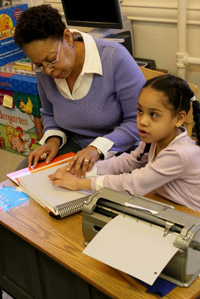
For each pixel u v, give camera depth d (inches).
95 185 53.1
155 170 49.8
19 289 58.4
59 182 55.5
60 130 73.7
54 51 58.2
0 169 114.3
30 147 117.1
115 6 92.7
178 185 51.4
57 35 57.7
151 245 39.3
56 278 50.5
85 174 57.9
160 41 109.0
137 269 37.3
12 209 52.9
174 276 39.5
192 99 51.1
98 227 44.4
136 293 39.1
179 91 47.9
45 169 61.5
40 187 55.9
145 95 48.0
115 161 58.4
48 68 60.2
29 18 56.4
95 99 67.8
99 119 68.9
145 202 43.8
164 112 47.8
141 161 57.0
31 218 50.9
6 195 56.0
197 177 50.7
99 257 39.2
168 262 38.9
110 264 38.3
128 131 67.2
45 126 74.8
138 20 109.3
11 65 113.9
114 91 67.7
